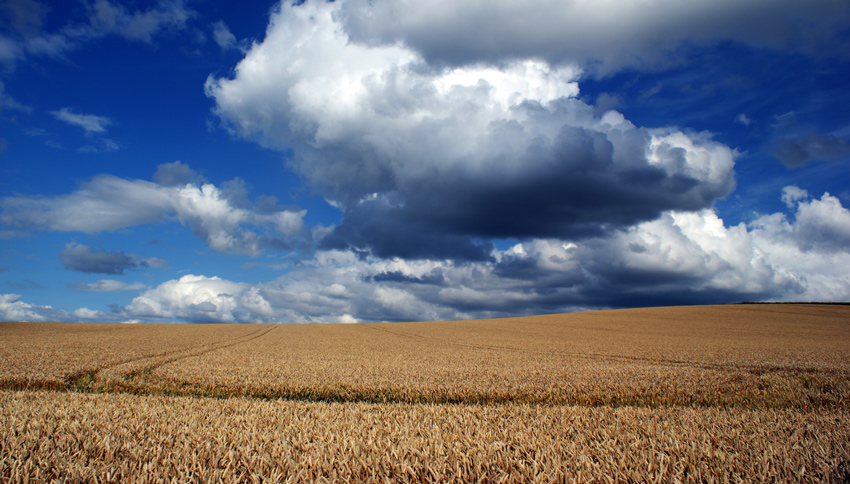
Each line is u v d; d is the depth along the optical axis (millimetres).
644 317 65312
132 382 14883
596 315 70875
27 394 10875
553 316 72875
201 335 43906
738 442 6703
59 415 7969
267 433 6922
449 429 7473
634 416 8945
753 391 14633
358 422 8148
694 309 74000
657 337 41688
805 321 57719
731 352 28891
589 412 9422
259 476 4980
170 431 6910
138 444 6168
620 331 48938
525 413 9258
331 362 22109
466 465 5336
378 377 16719
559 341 38250
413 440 6426
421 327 59906
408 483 4902
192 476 4844
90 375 16156
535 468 5109
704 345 34000
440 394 13758
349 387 14602
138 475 4844
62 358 20797
